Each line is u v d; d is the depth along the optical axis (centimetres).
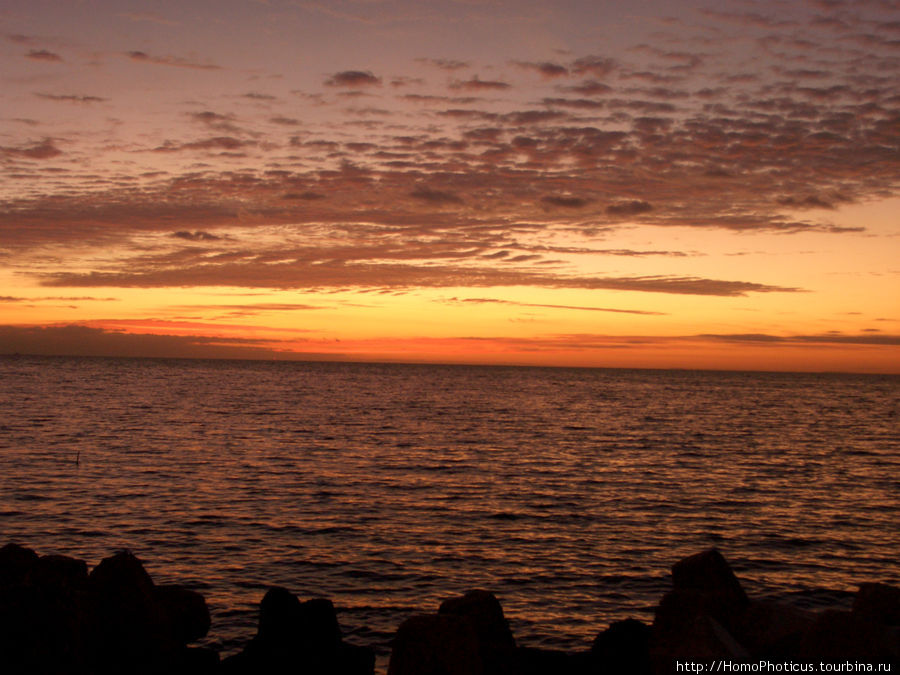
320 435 5981
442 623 1027
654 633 1152
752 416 9500
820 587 2116
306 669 1104
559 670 1182
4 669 916
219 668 1185
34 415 7094
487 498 3350
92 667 1048
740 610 1148
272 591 1212
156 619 1159
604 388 18688
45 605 977
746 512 3145
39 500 3036
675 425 7756
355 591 1970
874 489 3806
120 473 3800
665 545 2548
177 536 2509
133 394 11212
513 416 8581
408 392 14525
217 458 4462
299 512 2944
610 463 4647
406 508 3086
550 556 2369
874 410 11606
